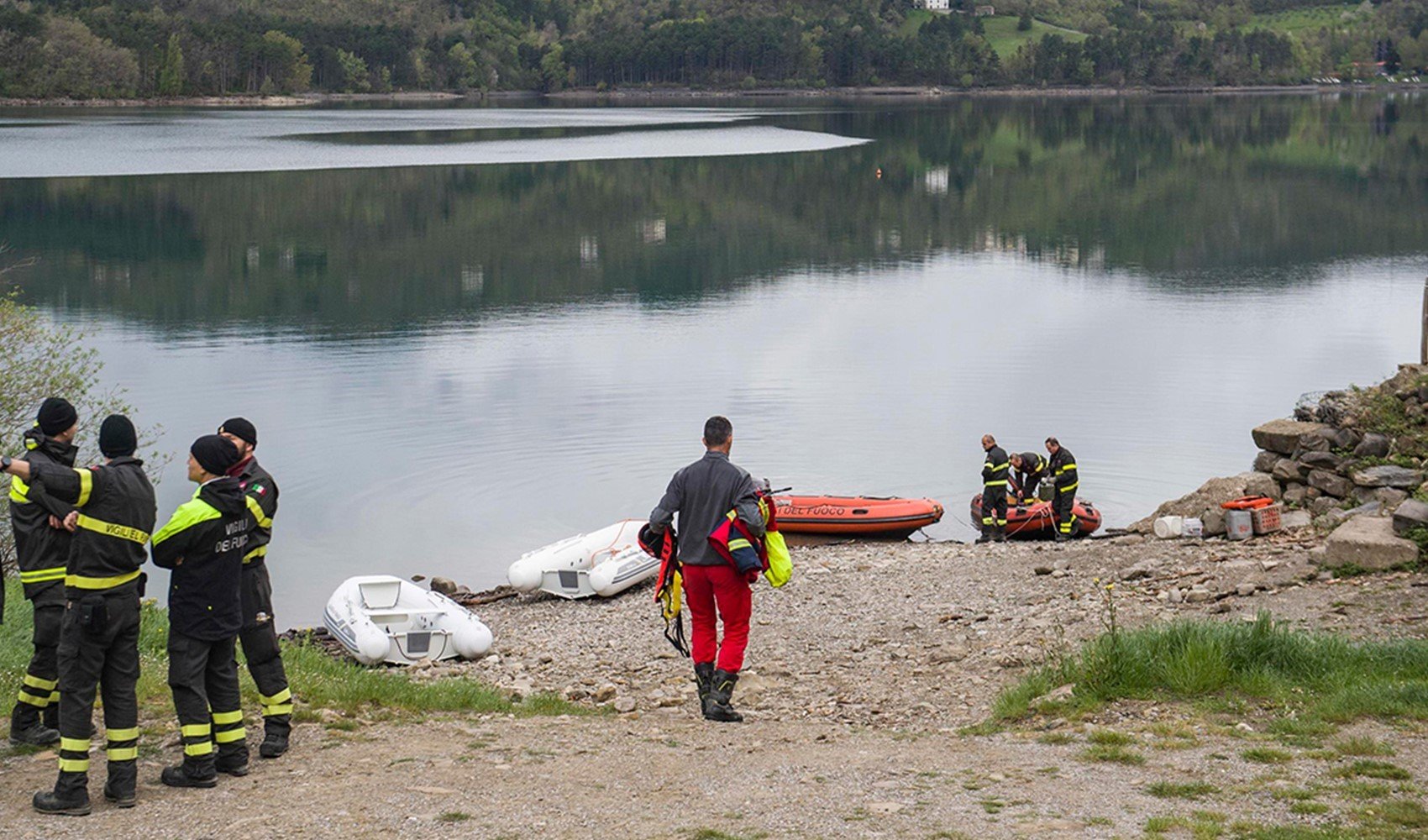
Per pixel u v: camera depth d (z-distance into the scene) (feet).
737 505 27.27
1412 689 25.31
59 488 20.10
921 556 52.75
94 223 193.57
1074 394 89.71
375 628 41.65
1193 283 145.79
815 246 184.55
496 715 29.19
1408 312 122.93
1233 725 24.72
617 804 20.99
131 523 20.76
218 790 21.75
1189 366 98.73
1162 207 230.07
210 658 22.45
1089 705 26.45
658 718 29.37
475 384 93.66
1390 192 245.45
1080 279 151.23
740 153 335.26
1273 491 49.26
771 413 84.33
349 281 150.20
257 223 198.18
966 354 104.58
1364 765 21.58
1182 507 50.67
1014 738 25.07
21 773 22.57
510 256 171.73
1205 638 28.02
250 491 23.56
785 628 40.86
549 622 47.52
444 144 354.54
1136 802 20.51
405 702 29.99
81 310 126.82
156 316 124.36
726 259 171.83
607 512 63.82
